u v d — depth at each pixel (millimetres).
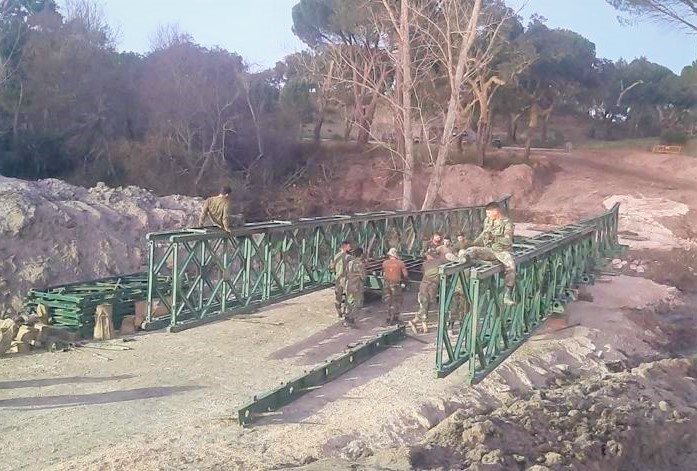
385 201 39938
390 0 31562
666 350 16641
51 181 23000
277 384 10695
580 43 53375
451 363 10625
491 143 52812
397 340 13305
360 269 14430
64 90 35500
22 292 17531
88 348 12336
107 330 13062
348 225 16172
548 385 12336
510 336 12367
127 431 8656
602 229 19766
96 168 34062
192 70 38844
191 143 36719
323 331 13859
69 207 20562
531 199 40469
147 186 34125
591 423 10562
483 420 9453
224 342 12922
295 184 41062
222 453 7977
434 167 29984
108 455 7809
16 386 10305
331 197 40125
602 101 63156
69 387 10305
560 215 36906
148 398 9914
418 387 10719
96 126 35875
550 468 8711
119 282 15070
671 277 25000
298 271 14641
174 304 11539
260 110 41000
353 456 8398
